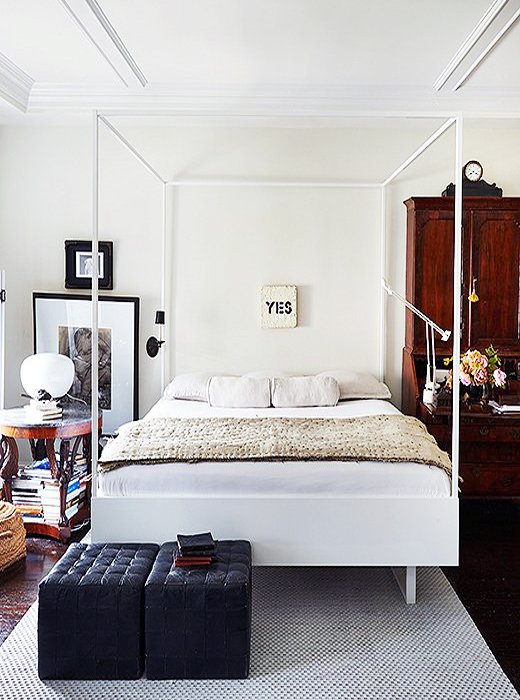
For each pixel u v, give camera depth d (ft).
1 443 14.92
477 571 13.15
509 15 10.61
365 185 17.78
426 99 14.46
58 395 15.53
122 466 11.30
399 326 18.20
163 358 18.24
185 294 18.25
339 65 13.12
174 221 18.17
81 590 9.48
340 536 11.10
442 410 15.92
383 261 18.01
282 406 16.34
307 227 18.12
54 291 18.33
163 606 9.45
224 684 9.41
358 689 9.25
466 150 17.88
